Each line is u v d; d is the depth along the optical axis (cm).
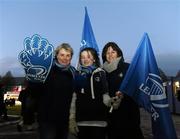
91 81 178
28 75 168
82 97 179
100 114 178
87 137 180
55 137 169
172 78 1036
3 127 643
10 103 1777
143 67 192
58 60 172
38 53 167
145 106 189
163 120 186
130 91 188
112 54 195
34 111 178
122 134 188
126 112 188
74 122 180
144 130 573
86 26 214
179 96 942
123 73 192
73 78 176
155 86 190
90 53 182
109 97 179
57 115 169
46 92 170
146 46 194
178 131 540
